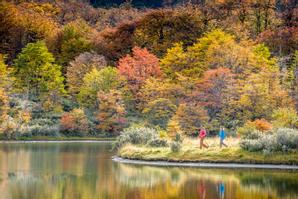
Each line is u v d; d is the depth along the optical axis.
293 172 42.62
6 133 87.19
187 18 135.62
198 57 104.12
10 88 101.19
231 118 83.38
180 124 79.38
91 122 98.75
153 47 130.75
